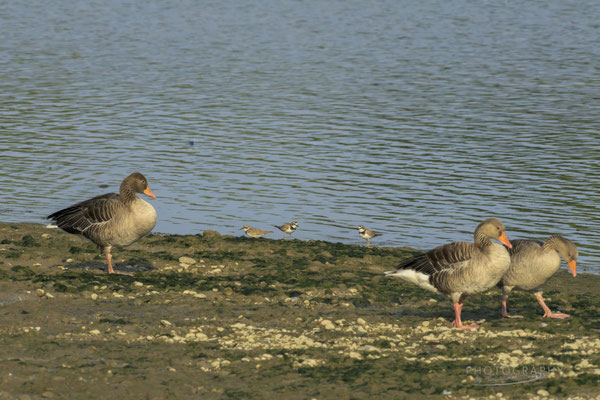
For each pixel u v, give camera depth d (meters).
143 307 14.36
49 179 29.98
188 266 17.77
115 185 29.44
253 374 11.14
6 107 44.53
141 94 49.12
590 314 14.73
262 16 99.19
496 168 31.73
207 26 89.12
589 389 10.62
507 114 42.69
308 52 68.69
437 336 13.05
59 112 43.41
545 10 102.06
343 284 16.31
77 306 14.21
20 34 80.44
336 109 44.47
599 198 27.47
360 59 64.44
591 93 48.62
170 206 26.89
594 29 82.44
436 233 24.02
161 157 33.84
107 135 37.94
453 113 43.16
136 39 77.81
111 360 11.45
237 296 15.24
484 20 92.69
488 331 13.35
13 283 15.31
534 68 58.78
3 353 11.62
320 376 11.07
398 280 17.17
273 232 24.17
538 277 13.77
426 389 10.66
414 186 29.39
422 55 66.38
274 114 43.12
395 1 117.12
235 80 54.53
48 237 20.52
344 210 26.55
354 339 12.79
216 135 38.09
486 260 13.05
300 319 13.91
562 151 34.38
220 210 26.52
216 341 12.55
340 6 110.94
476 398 10.42
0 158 33.09
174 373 11.08
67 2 116.75
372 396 10.43
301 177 30.80
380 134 38.19
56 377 10.69
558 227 24.34
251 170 31.80
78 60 63.66
